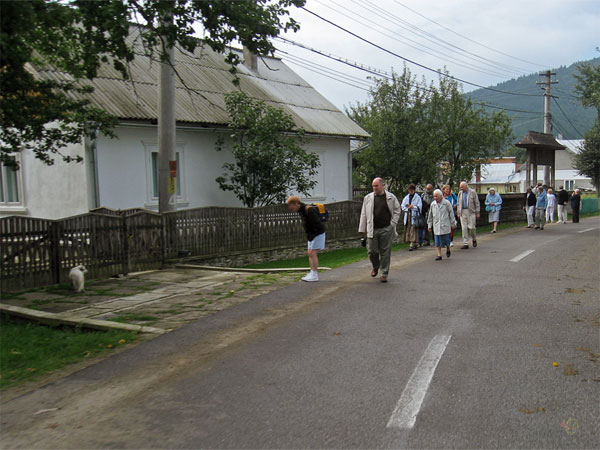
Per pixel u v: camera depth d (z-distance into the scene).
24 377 5.28
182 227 12.71
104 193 14.37
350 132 22.66
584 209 40.03
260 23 8.96
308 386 4.69
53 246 9.79
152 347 6.04
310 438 3.71
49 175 14.66
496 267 11.52
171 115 12.77
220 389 4.69
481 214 26.80
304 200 21.33
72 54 10.18
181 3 8.90
